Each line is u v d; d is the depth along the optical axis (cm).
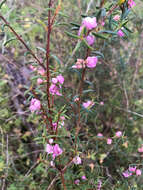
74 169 15
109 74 19
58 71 10
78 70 11
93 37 8
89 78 20
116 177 16
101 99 19
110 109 20
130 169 15
